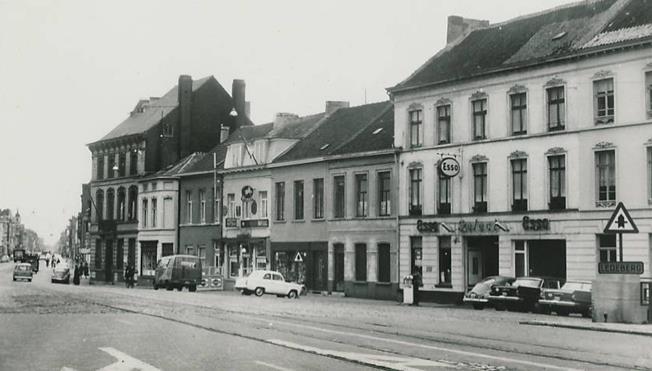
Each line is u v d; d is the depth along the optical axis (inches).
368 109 2327.8
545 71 1609.3
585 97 1539.1
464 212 1761.8
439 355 613.6
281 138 2386.8
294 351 628.1
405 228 1898.4
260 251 2412.6
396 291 1910.7
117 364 546.6
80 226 4815.5
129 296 1681.8
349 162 2080.5
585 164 1533.0
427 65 1923.0
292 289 1971.0
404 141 1915.6
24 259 4699.8
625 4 1581.0
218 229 2642.7
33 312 1101.1
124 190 3262.8
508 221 1663.4
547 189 1600.6
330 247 2127.2
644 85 1448.1
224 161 2655.0
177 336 749.9
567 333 875.4
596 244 1512.1
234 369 523.8
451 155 1782.7
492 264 1749.5
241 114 3250.5
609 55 1496.1
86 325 878.4
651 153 1445.6
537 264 1625.2
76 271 2920.8
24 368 530.0
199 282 2389.3
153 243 3009.4
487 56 1775.3
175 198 2913.4
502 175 1685.5
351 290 2038.6
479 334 822.5
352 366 540.4
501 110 1694.1
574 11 1731.1
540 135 1612.9
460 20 2020.2
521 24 1839.3
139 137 3157.0
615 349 695.1
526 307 1395.2
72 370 518.9
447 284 1792.6
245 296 1835.6
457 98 1793.8
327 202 2151.8
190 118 3169.3
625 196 1469.0
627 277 1039.0
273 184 2373.3
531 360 593.6
